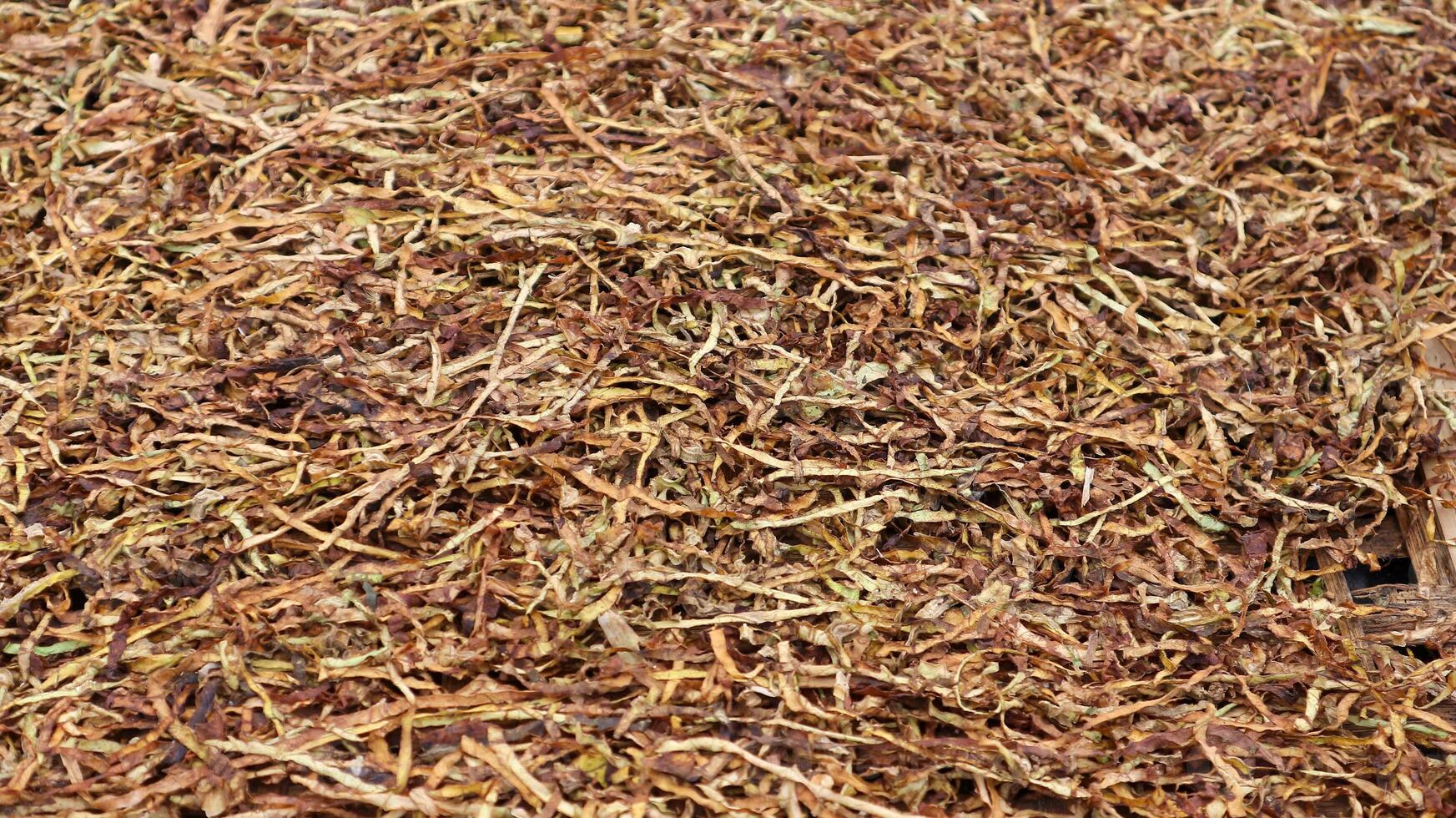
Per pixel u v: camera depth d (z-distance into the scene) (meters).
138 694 0.56
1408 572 0.61
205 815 0.55
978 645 0.57
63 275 0.62
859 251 0.62
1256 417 0.61
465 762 0.55
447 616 0.57
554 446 0.58
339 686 0.56
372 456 0.58
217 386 0.59
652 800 0.55
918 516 0.59
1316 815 0.56
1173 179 0.65
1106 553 0.59
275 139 0.64
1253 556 0.59
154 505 0.58
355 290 0.61
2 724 0.55
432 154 0.64
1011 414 0.60
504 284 0.61
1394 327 0.62
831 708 0.56
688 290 0.61
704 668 0.56
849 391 0.60
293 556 0.58
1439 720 0.57
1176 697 0.57
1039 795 0.56
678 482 0.59
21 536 0.57
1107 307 0.62
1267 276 0.63
